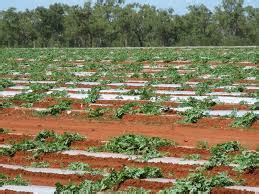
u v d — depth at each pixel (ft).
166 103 89.15
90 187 49.06
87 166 56.90
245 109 83.10
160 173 52.85
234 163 55.67
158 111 83.30
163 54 191.11
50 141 67.92
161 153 61.31
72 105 92.53
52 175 54.80
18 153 63.72
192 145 65.82
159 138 65.51
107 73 133.59
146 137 65.82
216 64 150.00
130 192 47.32
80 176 53.93
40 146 64.49
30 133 75.77
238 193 47.16
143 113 83.56
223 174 50.72
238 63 151.12
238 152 60.34
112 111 85.71
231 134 70.74
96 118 83.61
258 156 55.62
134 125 78.07
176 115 81.41
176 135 71.15
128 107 86.12
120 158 59.36
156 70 140.05
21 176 55.21
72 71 140.77
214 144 65.67
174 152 62.18
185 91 102.12
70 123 81.20
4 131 76.59
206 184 47.88
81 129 76.74
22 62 174.40
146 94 96.43
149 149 61.87
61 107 88.94
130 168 53.31
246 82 110.32
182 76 120.37
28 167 58.59
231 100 90.22
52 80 125.18
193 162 57.67
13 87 115.44
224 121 76.23
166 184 49.83
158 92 101.60
